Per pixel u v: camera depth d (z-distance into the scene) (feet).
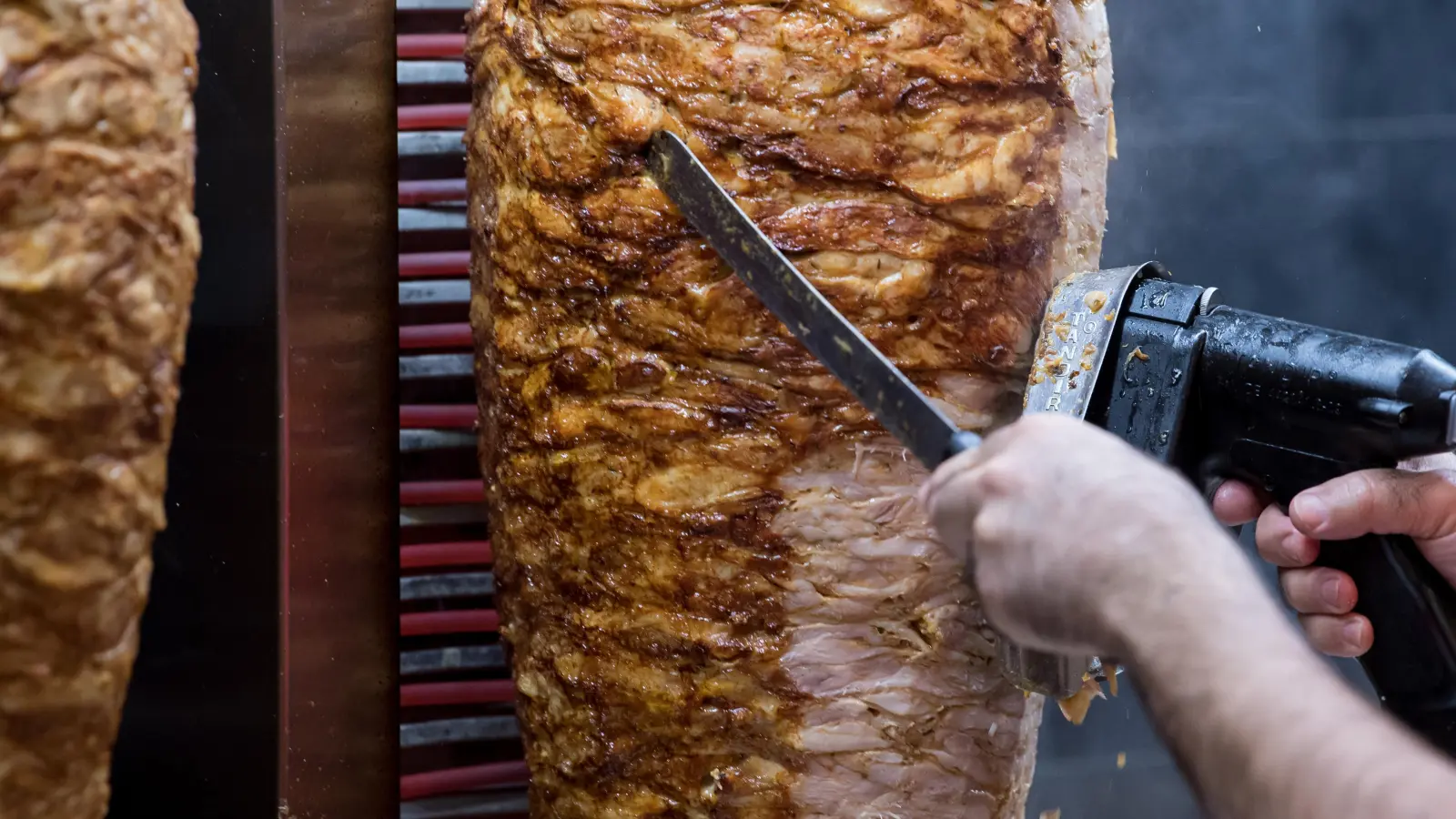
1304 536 3.65
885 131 3.72
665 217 3.72
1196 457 3.70
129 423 3.27
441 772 4.67
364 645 4.06
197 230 3.41
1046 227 3.82
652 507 3.77
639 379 3.76
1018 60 3.77
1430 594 3.57
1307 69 5.77
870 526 3.77
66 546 3.23
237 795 3.75
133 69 3.23
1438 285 5.96
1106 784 5.50
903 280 3.72
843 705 3.81
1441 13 5.77
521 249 3.82
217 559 3.75
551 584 3.87
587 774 3.87
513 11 3.84
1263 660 2.99
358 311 4.01
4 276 3.15
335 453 3.90
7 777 3.25
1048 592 3.10
